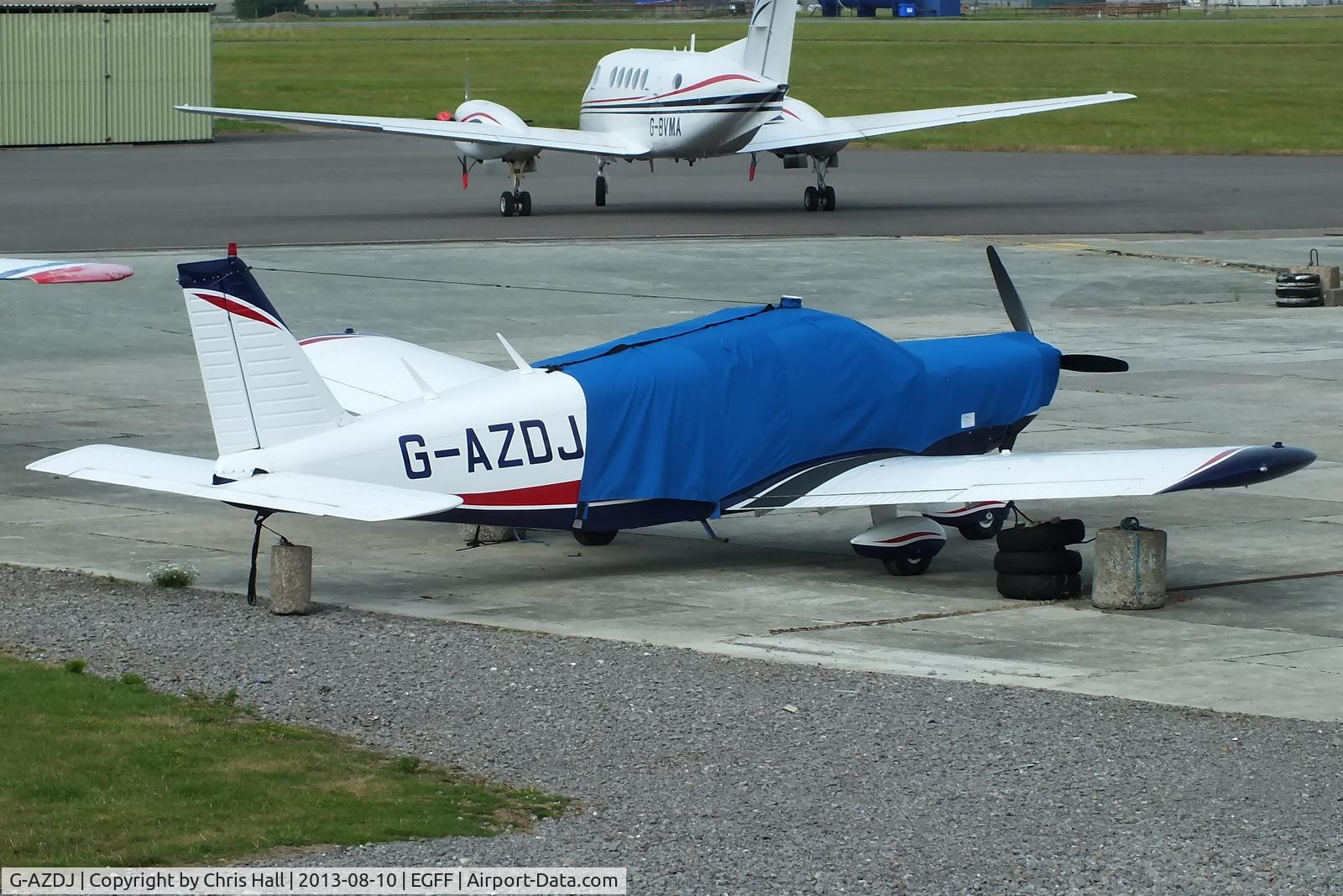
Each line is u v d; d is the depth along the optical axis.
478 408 27.52
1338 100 160.75
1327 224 84.44
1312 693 22.25
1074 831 16.89
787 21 82.62
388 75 194.00
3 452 39.06
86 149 126.81
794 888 15.44
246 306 26.00
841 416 30.44
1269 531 32.69
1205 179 106.69
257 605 26.89
